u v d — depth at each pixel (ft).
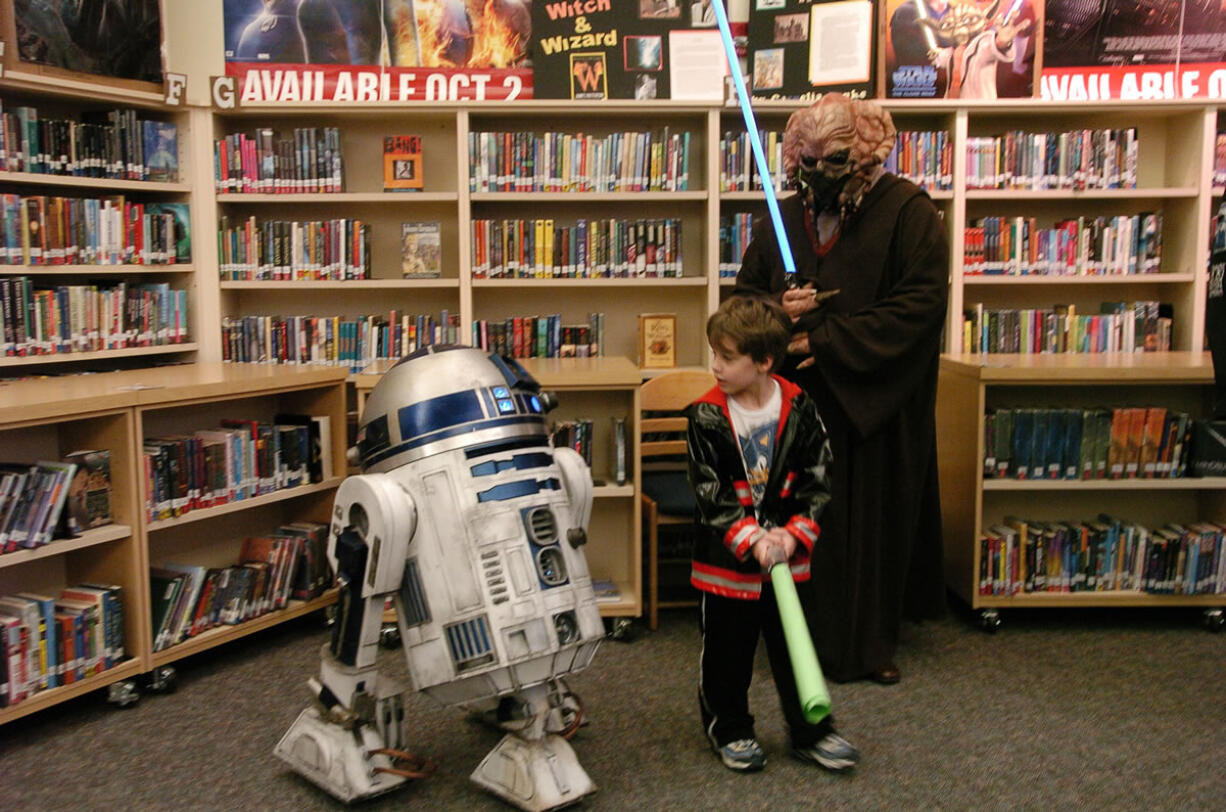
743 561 6.79
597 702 8.47
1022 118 12.78
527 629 6.01
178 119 11.79
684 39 12.06
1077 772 7.10
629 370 9.93
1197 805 6.61
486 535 6.05
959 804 6.65
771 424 6.93
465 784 7.00
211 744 7.66
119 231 11.11
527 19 12.27
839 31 11.92
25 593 8.37
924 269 8.48
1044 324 12.35
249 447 9.65
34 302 10.34
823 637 8.78
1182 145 12.49
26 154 10.35
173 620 8.75
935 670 9.18
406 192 11.91
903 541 8.83
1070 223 12.16
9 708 7.42
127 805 6.72
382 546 6.01
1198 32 12.35
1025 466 10.36
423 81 12.30
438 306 12.93
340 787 6.54
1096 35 12.34
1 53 10.09
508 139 11.83
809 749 7.18
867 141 8.45
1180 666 9.28
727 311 6.74
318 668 9.29
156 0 11.37
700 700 7.32
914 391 8.71
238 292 12.77
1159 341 12.45
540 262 12.03
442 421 6.21
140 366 12.17
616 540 11.10
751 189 12.03
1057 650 9.74
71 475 7.84
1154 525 11.21
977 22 11.93
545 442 6.66
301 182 11.84
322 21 12.16
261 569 9.62
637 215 12.86
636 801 6.72
